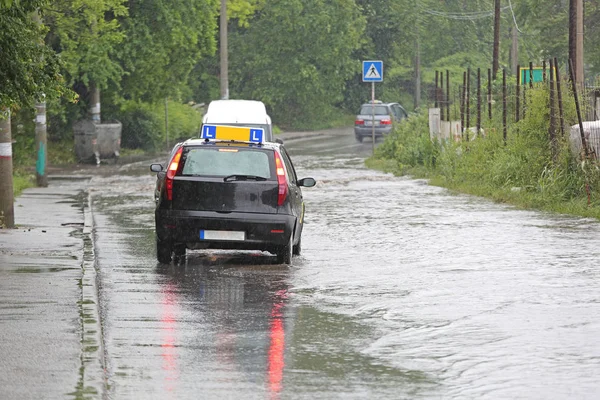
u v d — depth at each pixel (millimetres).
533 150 58625
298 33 153375
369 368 20641
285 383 19359
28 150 87875
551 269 33156
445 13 177500
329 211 51656
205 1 102500
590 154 52938
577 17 72062
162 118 112438
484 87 83562
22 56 32719
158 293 28953
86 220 47344
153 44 98312
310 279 31594
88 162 93125
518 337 23469
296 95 156000
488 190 59250
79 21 85312
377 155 92938
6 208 44031
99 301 27547
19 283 29188
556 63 56125
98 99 96812
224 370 20250
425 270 33250
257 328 24422
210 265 34406
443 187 65812
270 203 34000
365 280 31391
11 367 19688
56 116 100188
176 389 18797
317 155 101688
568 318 25547
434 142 77500
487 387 19172
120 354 21484
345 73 158500
